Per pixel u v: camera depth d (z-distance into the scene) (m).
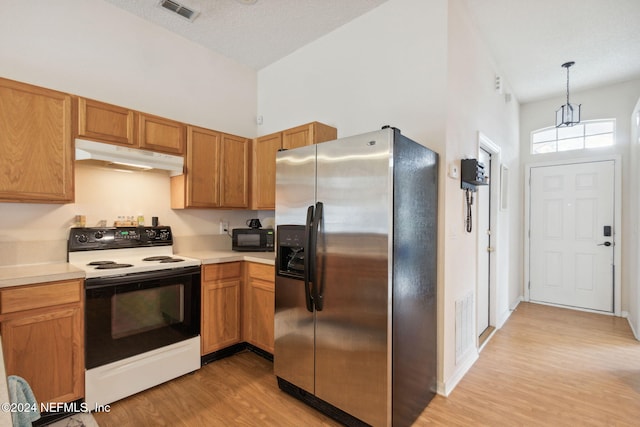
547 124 4.50
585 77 3.80
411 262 1.86
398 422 1.73
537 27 2.80
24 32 2.22
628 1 2.45
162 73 2.94
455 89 2.32
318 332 1.95
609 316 3.90
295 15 2.71
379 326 1.67
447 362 2.21
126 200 2.71
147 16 2.77
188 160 2.78
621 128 3.96
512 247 4.16
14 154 1.91
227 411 1.96
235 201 3.14
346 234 1.80
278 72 3.49
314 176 1.98
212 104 3.33
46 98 2.03
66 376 1.82
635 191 3.51
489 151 3.33
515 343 3.05
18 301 1.67
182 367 2.34
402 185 1.75
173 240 2.99
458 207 2.42
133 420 1.86
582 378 2.38
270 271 2.54
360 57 2.69
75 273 1.85
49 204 2.30
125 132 2.40
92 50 2.52
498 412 1.97
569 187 4.29
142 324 2.13
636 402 2.07
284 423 1.86
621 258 3.93
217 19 2.79
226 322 2.64
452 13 2.26
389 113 2.47
